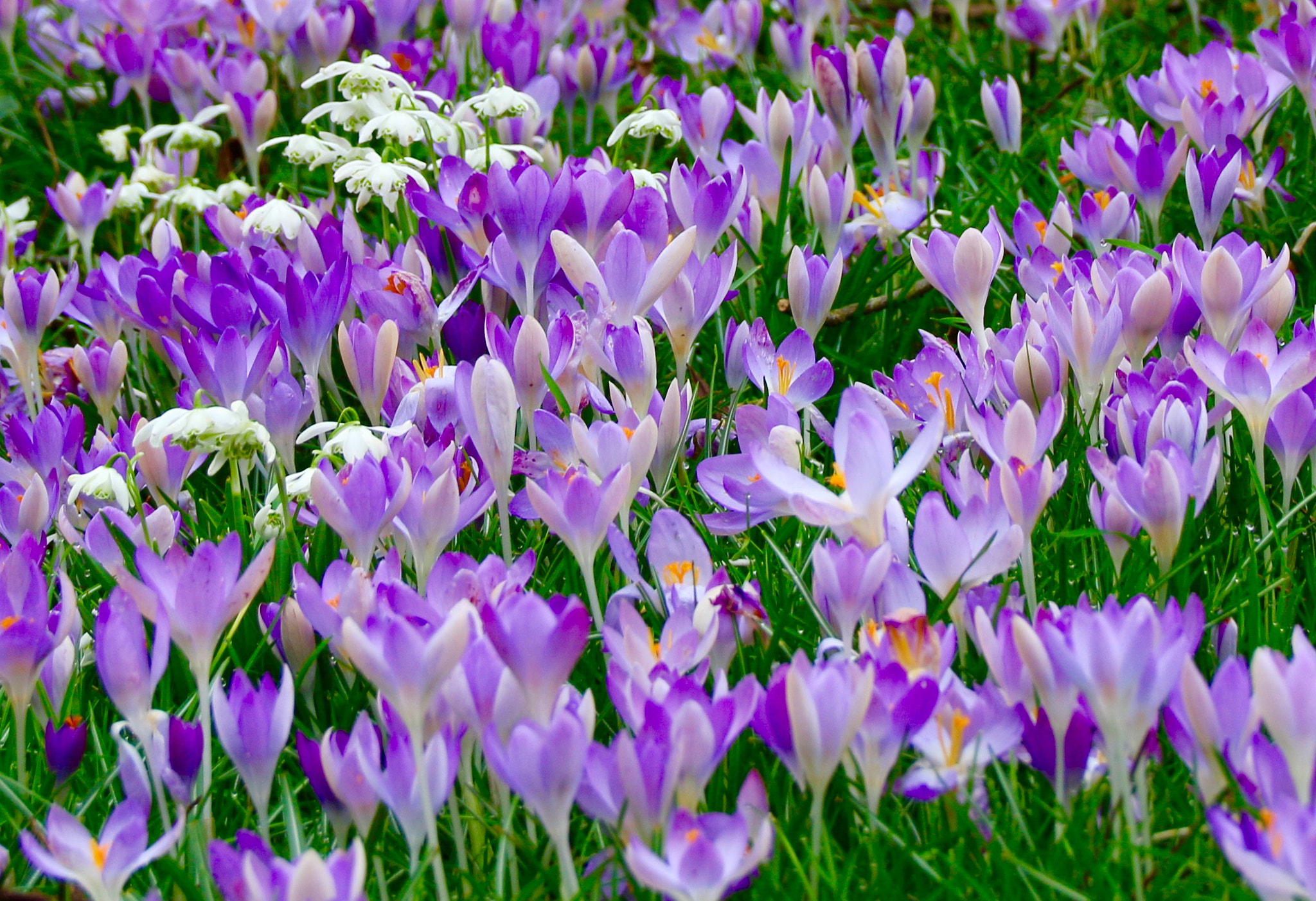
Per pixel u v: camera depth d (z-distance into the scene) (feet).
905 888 4.00
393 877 4.04
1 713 4.17
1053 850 3.98
